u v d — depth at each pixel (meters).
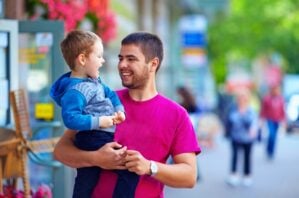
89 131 4.94
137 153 4.75
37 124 8.73
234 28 46.22
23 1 9.52
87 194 5.00
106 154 4.78
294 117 31.16
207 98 38.59
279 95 20.95
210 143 23.05
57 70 8.54
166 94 31.56
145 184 4.98
